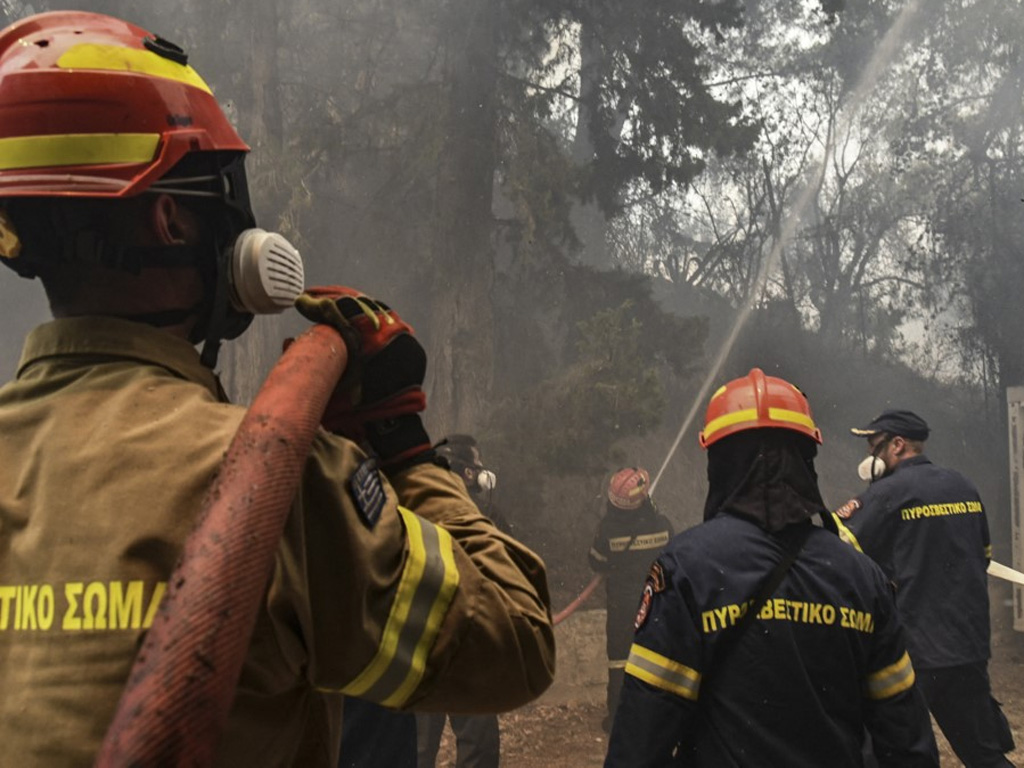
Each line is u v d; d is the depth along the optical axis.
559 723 8.49
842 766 2.61
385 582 1.02
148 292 1.11
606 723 8.05
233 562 0.74
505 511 10.57
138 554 0.91
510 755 7.76
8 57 1.08
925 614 5.27
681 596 2.63
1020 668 10.70
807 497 2.77
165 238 1.09
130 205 1.07
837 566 2.70
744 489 2.76
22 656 0.90
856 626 2.67
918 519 5.31
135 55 1.09
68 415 1.00
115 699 0.87
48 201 1.06
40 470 0.97
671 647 2.62
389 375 1.23
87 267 1.08
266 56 11.77
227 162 1.15
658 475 15.29
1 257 1.10
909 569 5.30
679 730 2.62
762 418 2.76
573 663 9.21
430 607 1.06
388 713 2.00
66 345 1.07
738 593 2.62
